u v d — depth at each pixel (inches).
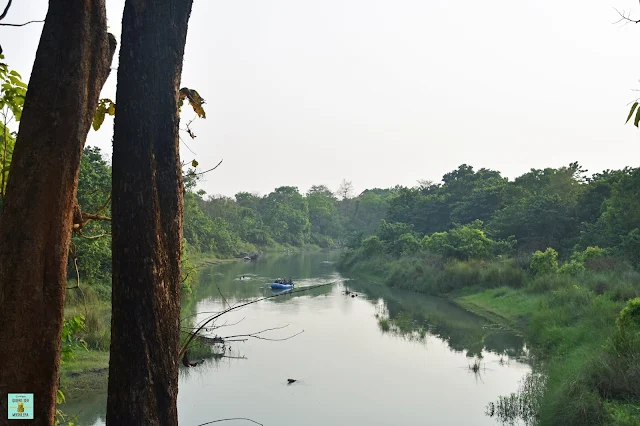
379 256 1718.8
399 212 2166.6
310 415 501.0
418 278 1309.1
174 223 118.3
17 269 94.8
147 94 115.7
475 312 984.3
